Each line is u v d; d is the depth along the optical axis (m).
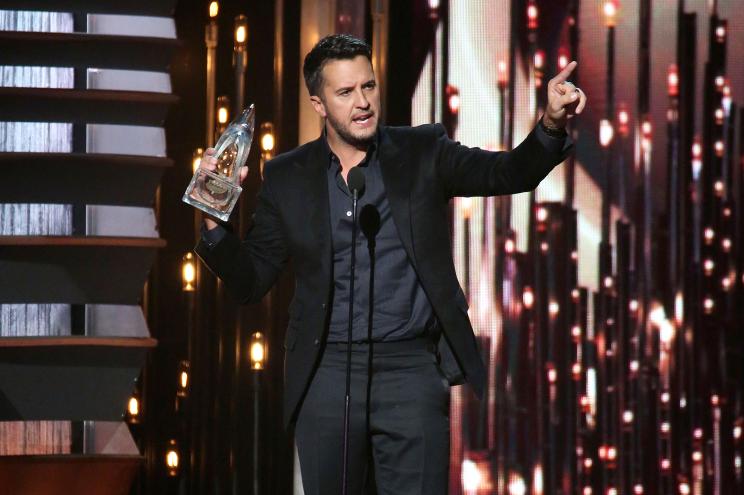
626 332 18.83
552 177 18.83
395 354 10.88
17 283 17.44
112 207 18.17
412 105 18.67
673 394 18.88
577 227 18.81
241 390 18.61
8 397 17.42
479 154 10.95
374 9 18.55
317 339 10.96
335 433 11.01
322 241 10.92
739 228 18.86
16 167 17.36
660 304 18.83
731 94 18.84
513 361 18.77
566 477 18.78
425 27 18.77
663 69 18.81
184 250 18.86
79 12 18.64
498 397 18.78
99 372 17.67
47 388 17.53
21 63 18.06
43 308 17.94
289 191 11.21
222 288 18.69
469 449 18.80
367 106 10.70
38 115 17.78
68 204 17.88
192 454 18.69
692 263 18.86
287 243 11.25
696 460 18.92
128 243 17.31
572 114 10.19
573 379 18.81
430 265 10.88
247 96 18.70
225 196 11.02
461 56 18.78
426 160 11.05
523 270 18.81
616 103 18.83
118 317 18.03
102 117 18.05
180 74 18.98
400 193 10.89
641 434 18.86
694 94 18.83
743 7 18.78
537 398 18.77
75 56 18.12
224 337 18.67
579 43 18.78
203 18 18.98
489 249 18.80
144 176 17.89
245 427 18.56
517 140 18.77
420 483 10.87
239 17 18.73
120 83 18.61
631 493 18.84
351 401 10.89
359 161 11.04
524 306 18.80
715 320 18.91
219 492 18.58
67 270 17.56
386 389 10.88
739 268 18.88
